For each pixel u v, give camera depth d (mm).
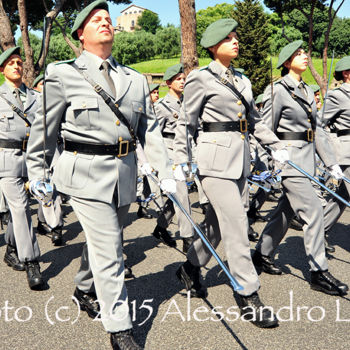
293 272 3879
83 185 2629
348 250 4516
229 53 3203
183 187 4484
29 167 2789
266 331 2834
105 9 2734
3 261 4309
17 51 4129
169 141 5520
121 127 2676
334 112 4488
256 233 5051
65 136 2707
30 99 4148
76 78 2607
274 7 16906
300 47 3693
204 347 2645
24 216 3820
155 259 4320
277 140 3361
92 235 2633
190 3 8625
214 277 3777
